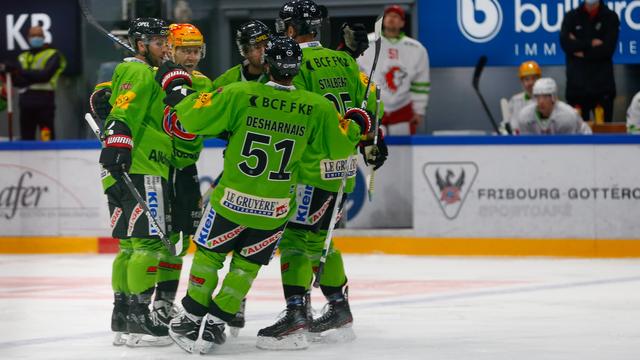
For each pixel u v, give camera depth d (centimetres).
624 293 2280
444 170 3041
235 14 3756
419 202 3056
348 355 1605
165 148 1702
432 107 3697
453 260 2942
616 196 2950
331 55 1769
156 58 1725
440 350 1642
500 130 3284
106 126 1650
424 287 2417
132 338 1684
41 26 3831
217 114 1575
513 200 3002
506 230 3009
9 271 2808
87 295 2347
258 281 2527
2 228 3281
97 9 3731
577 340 1722
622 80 3584
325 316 1734
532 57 3544
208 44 3775
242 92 1580
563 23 3312
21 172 3266
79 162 3222
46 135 3634
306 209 1689
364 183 3111
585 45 3278
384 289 2391
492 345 1683
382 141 1844
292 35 1769
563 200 2977
